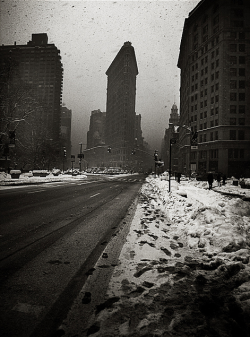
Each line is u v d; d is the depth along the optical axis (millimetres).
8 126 28641
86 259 3664
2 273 3100
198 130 56219
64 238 4797
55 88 129875
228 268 3148
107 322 2092
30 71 129750
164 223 6230
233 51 49312
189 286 2764
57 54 133375
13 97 29719
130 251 4031
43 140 49750
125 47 143125
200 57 56906
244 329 1982
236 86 48750
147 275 3074
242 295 2459
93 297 2529
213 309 2279
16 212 7461
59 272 3164
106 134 173750
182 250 4105
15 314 2215
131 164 137500
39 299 2480
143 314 2207
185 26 63344
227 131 47969
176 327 2008
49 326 2053
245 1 50094
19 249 4078
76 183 24250
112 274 3111
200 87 56469
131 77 148500
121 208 8703
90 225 5980
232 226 4461
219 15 51312
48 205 9102
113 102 160250
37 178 27125
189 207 7562
